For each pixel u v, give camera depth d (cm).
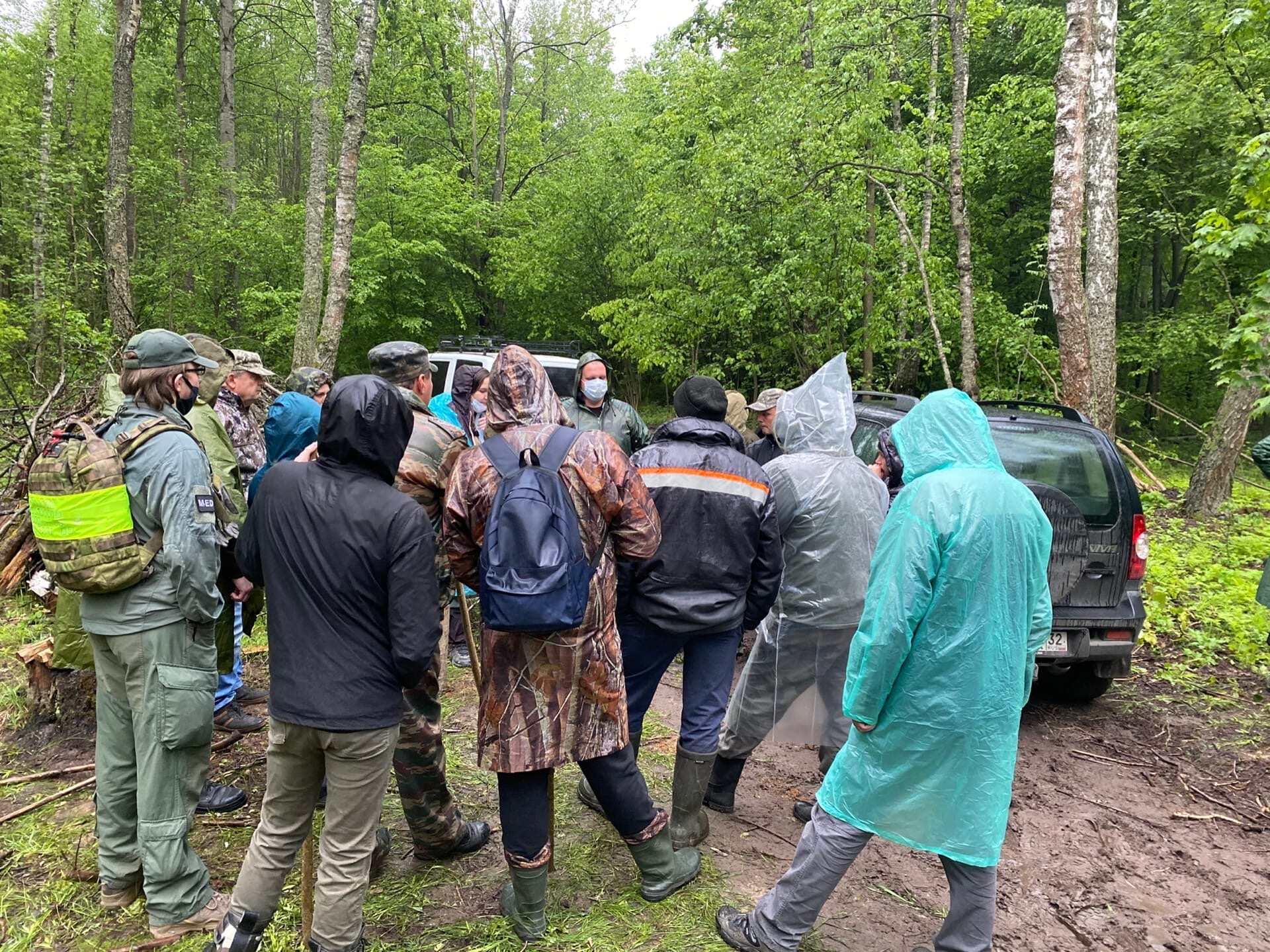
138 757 249
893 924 277
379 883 286
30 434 605
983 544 214
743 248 1070
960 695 217
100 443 241
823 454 329
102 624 244
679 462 281
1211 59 1178
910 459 240
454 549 248
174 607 247
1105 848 329
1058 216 734
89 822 318
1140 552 425
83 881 281
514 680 240
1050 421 448
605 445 246
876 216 1091
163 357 258
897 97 1066
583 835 322
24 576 547
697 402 300
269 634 229
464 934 260
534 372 253
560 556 222
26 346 1073
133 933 257
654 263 1291
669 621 281
